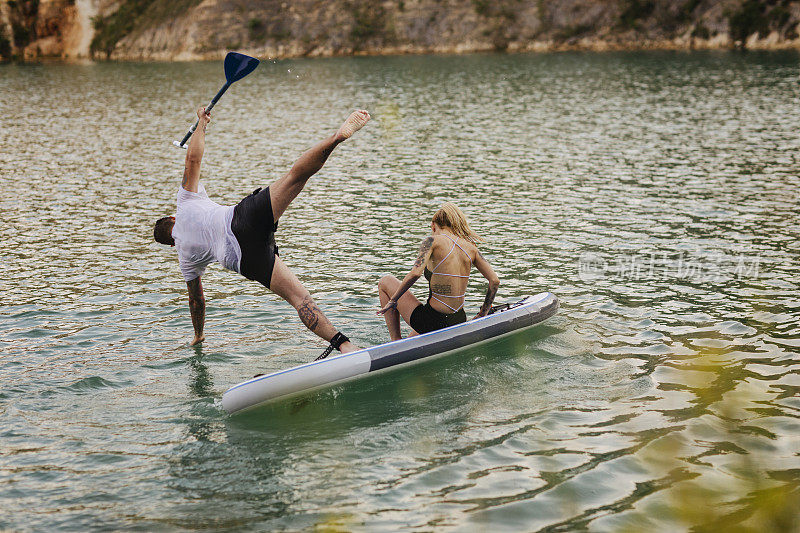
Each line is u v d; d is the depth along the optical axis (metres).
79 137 21.44
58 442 5.29
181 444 5.27
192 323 7.37
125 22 56.31
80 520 4.38
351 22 50.12
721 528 4.13
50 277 9.20
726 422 5.36
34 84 37.31
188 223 6.45
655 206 12.02
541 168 15.48
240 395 5.71
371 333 7.21
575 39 47.22
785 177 13.82
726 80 29.77
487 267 6.92
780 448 4.99
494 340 6.95
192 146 6.49
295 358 6.71
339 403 5.89
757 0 44.81
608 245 10.01
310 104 27.33
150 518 4.39
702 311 7.56
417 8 50.28
